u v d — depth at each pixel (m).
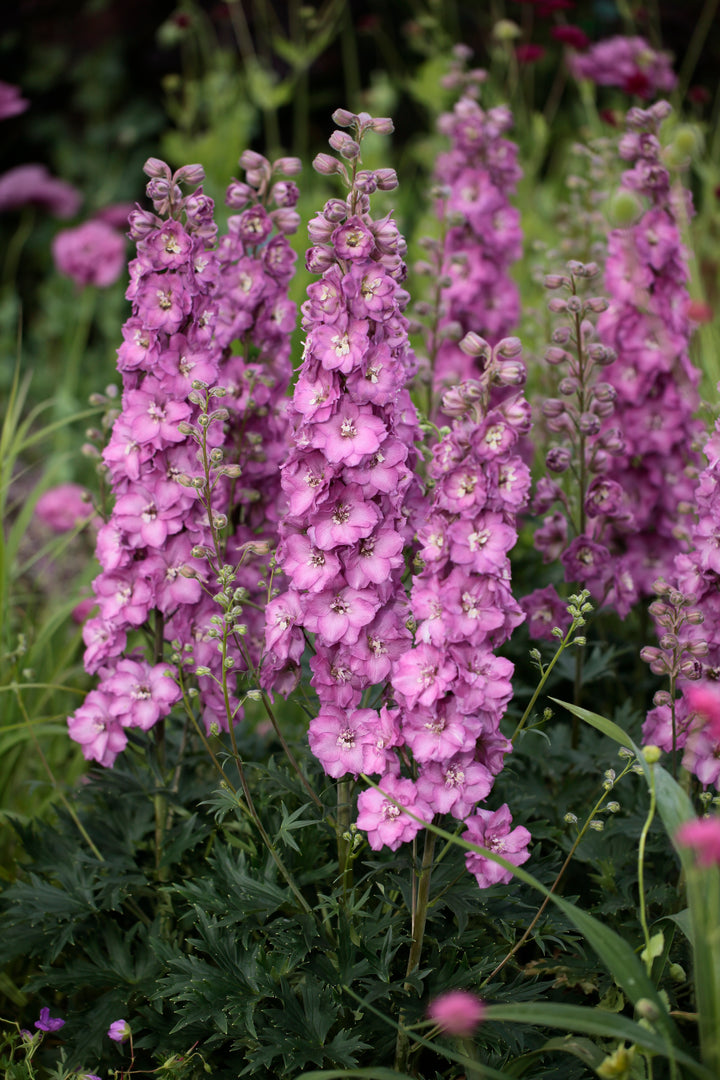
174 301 2.53
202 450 2.56
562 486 3.69
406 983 2.29
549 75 7.79
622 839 2.78
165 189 2.54
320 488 2.17
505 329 3.88
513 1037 2.25
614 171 4.35
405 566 2.55
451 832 2.38
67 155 8.16
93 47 8.15
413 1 8.03
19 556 4.59
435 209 3.88
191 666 2.71
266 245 2.87
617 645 3.59
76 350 5.89
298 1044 2.25
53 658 3.78
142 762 3.14
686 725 2.48
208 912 2.57
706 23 5.96
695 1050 2.11
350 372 2.12
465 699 2.05
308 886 2.62
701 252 4.29
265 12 7.65
